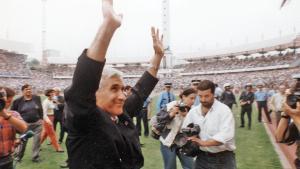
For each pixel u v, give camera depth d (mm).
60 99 9703
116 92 1761
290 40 68438
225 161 3715
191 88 4594
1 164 3633
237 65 71250
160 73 79625
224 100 13117
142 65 94000
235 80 62906
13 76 74000
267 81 54031
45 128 8836
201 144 3609
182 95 4664
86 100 1459
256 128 14000
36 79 78875
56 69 91938
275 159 8109
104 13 1424
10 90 4270
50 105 9406
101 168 1612
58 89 9656
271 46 72938
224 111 3691
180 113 4539
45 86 71500
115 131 1665
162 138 4684
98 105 1750
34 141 7715
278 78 53906
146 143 10211
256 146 9828
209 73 75188
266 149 9359
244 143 10352
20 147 3818
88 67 1416
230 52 82250
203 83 3734
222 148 3684
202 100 3736
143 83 2277
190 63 84188
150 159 8102
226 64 74500
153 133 4754
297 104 2795
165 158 4766
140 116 11406
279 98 11727
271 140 10828
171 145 4566
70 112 1499
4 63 76438
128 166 1753
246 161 7938
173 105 4578
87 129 1573
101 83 1749
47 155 8492
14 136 3752
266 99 16094
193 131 3686
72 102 1471
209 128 3713
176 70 86625
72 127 1565
